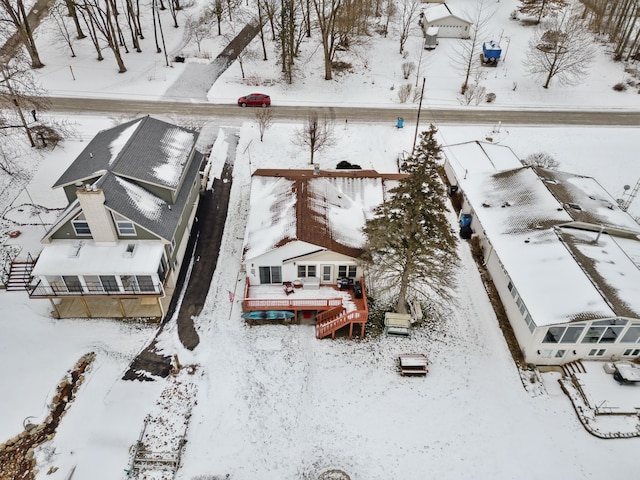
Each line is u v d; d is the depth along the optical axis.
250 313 31.59
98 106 52.78
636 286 29.78
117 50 57.25
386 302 33.91
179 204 35.06
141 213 31.48
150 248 31.58
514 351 30.58
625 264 31.48
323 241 31.34
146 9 70.94
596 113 55.06
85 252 31.20
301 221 32.09
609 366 28.94
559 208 34.91
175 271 34.62
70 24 66.75
